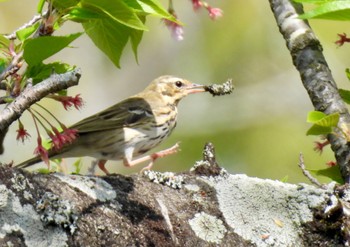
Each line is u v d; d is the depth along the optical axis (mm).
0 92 23453
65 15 9000
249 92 24016
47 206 7867
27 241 7656
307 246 8883
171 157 21875
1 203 7672
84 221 8039
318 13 8109
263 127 22781
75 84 8391
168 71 24641
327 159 21688
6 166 7965
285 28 11359
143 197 8570
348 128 10242
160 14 8844
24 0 26344
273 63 24406
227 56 24312
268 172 21844
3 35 9883
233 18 24281
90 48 25688
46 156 9148
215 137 22516
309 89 10852
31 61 8844
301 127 22969
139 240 8211
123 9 8523
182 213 8680
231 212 8875
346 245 8852
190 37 24547
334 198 8992
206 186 9000
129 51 24953
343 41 11258
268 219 8930
